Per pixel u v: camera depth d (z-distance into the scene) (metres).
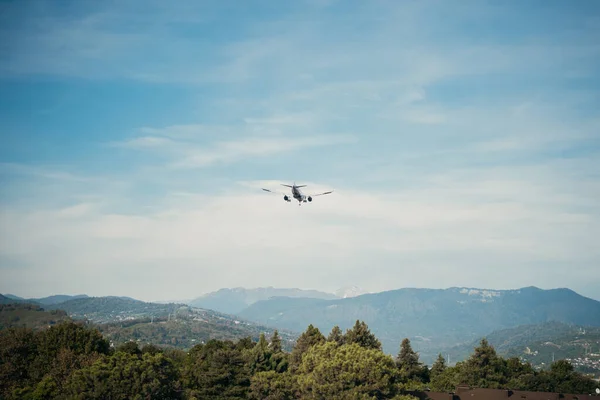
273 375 103.88
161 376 98.50
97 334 118.31
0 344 111.50
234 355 106.75
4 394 99.00
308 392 102.12
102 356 105.81
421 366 151.00
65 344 113.06
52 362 105.94
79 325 121.62
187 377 110.62
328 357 109.00
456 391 116.00
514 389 133.50
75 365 103.62
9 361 107.94
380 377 99.31
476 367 136.25
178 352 151.38
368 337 140.50
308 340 135.75
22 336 114.94
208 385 102.75
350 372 99.38
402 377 107.81
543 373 142.25
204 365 111.38
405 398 97.56
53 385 96.69
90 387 91.88
